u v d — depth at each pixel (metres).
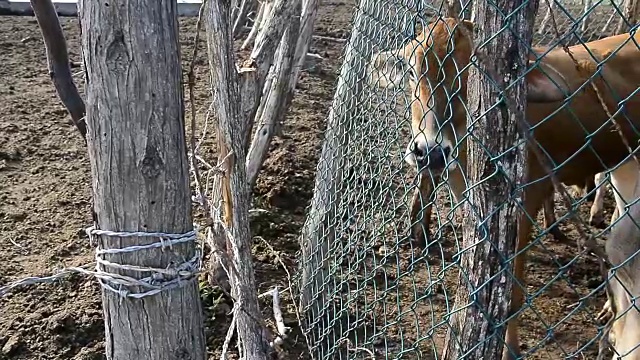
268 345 2.44
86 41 1.83
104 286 2.00
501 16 1.67
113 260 1.96
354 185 3.53
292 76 3.68
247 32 8.43
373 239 3.27
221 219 2.61
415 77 2.96
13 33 9.05
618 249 2.45
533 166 3.49
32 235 4.36
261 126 3.65
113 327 2.04
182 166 1.97
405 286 3.97
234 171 2.32
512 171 1.75
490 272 1.84
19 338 3.36
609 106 3.61
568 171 3.89
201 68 7.74
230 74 2.25
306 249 3.75
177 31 1.90
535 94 3.25
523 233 3.54
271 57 3.35
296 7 3.38
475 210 1.83
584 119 3.60
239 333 2.43
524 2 1.64
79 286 3.75
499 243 1.81
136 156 1.88
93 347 3.36
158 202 1.93
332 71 8.33
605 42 3.87
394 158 4.06
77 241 4.29
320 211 3.55
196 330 2.11
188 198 2.01
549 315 3.95
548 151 3.66
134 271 1.96
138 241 1.94
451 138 3.31
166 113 1.89
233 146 2.30
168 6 1.85
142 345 2.03
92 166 1.94
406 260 4.21
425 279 4.06
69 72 2.36
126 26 1.80
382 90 3.70
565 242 4.78
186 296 2.05
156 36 1.83
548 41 6.76
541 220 5.03
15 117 6.28
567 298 4.14
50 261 4.04
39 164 5.41
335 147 3.52
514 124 1.72
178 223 1.98
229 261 2.32
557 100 3.28
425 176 3.53
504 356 3.51
